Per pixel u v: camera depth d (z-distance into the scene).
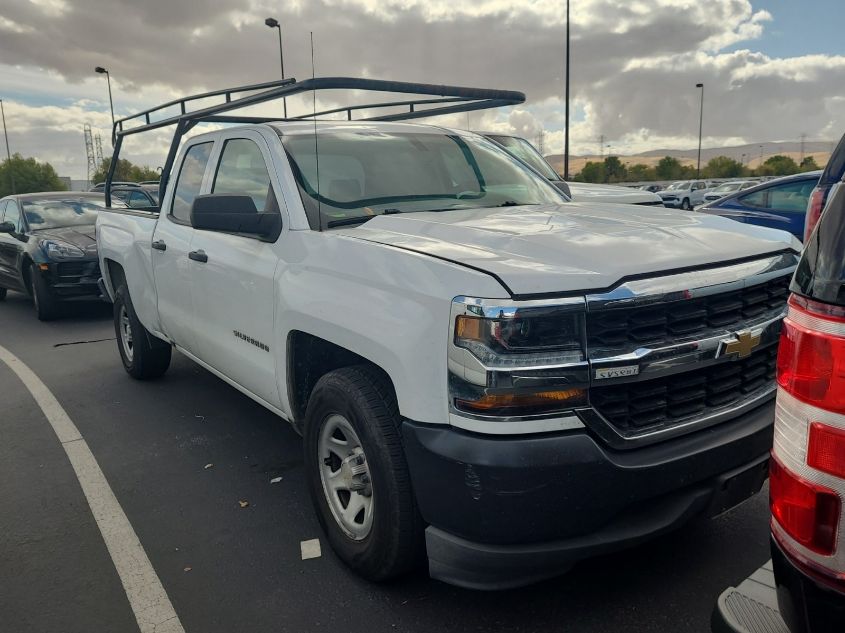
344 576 2.98
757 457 2.59
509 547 2.28
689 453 2.37
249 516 3.55
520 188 4.03
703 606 2.67
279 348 3.29
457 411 2.29
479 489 2.22
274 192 3.49
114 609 2.82
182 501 3.75
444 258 2.50
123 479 4.06
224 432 4.76
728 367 2.56
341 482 2.93
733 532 3.17
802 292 1.50
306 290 3.02
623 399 2.32
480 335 2.22
